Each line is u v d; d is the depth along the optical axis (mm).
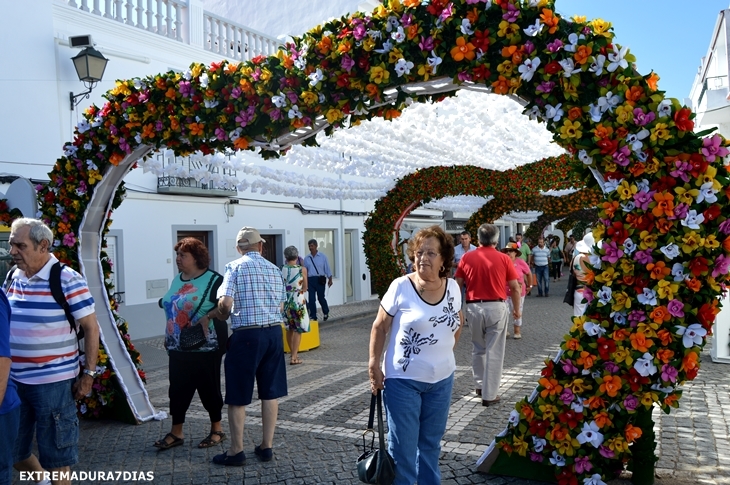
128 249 12203
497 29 3566
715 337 7605
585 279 3652
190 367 4867
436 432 3424
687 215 3268
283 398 6590
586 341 3617
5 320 3002
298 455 4688
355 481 4117
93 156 5535
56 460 3625
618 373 3547
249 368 4457
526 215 24594
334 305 18375
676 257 3379
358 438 5062
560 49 3438
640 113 3318
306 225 17281
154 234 12758
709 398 5879
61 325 3643
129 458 4730
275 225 16047
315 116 4258
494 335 5746
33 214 5910
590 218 26453
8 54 9930
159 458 4707
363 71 3994
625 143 3379
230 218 14602
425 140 8602
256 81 4348
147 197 12570
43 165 10359
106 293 5934
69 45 10820
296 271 8844
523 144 9508
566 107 3506
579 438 3594
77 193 5590
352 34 3947
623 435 3598
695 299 3400
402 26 3781
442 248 3344
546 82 3502
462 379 6996
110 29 11688
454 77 3725
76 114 10930
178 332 4816
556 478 3836
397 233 14648
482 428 5121
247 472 4359
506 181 12016
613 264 3514
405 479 3283
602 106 3412
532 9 3498
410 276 3430
